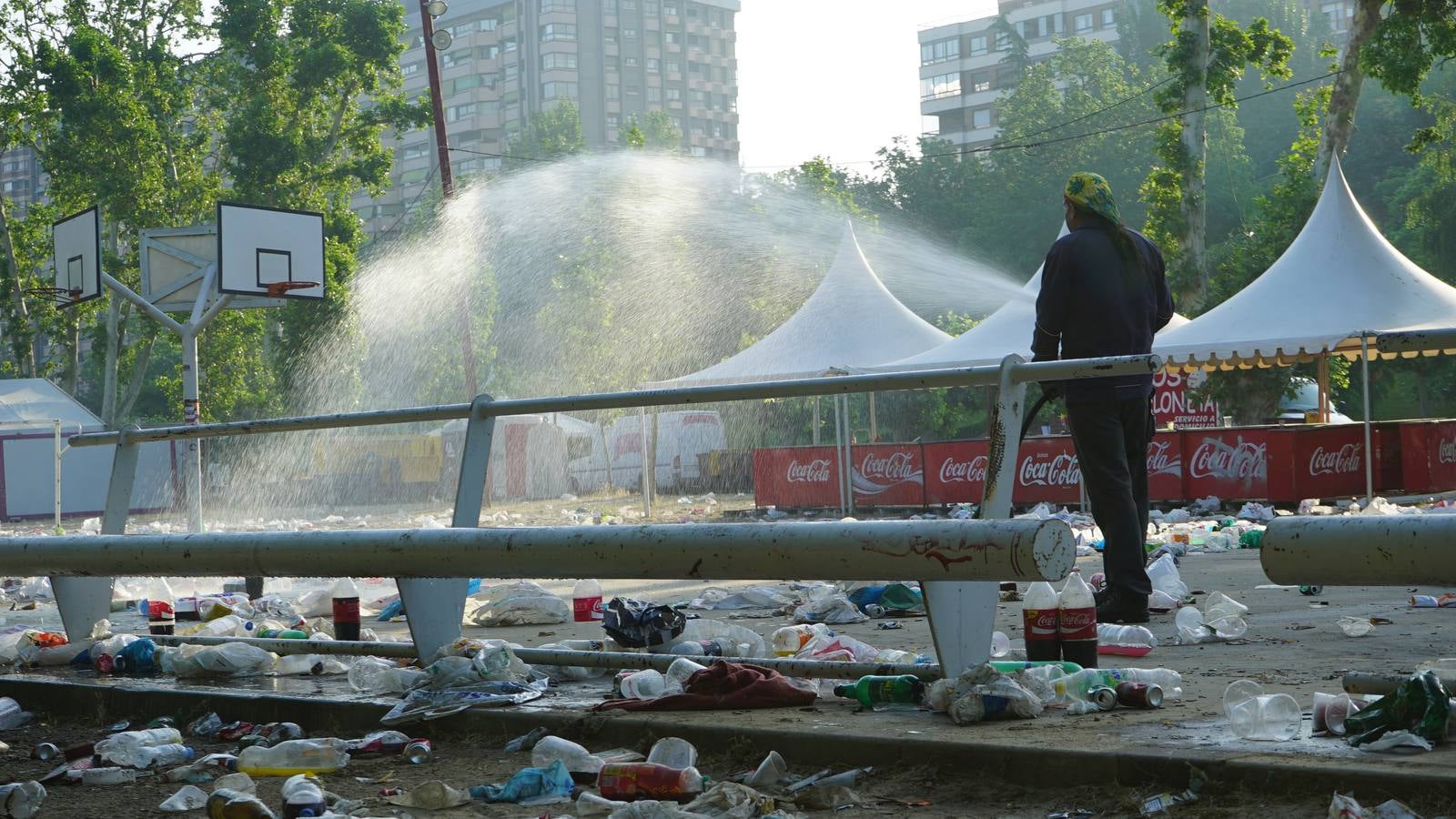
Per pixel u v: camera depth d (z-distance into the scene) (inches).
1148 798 108.3
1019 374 140.3
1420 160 2421.3
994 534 121.8
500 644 174.6
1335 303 611.2
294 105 1797.5
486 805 121.2
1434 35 1005.2
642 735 140.6
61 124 1722.4
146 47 1791.3
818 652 174.2
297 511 1187.3
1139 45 3634.4
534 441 1304.1
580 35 5861.2
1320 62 3235.7
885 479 755.4
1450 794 97.9
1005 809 111.5
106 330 1849.2
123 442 236.4
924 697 143.3
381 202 6053.2
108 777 139.8
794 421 1513.3
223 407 1795.0
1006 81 4554.6
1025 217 2792.8
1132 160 2810.0
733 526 138.7
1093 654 157.8
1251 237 1139.3
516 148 3769.7
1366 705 123.2
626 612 186.7
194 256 762.8
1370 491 595.5
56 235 855.7
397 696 165.8
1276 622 224.7
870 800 116.7
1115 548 218.7
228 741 161.2
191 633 251.4
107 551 188.7
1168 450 675.4
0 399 1300.4
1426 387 2034.9
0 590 445.4
